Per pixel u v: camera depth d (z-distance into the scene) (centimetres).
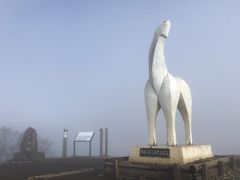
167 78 1041
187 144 1145
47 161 1800
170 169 866
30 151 1962
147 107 1080
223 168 1015
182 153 929
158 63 1055
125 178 973
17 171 1227
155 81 1048
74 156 2206
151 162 988
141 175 943
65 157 2133
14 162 1720
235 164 1190
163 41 1072
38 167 1406
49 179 990
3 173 1158
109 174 1042
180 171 843
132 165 967
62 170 1257
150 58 1080
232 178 927
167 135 1027
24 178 1011
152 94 1068
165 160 956
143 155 1022
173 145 1003
